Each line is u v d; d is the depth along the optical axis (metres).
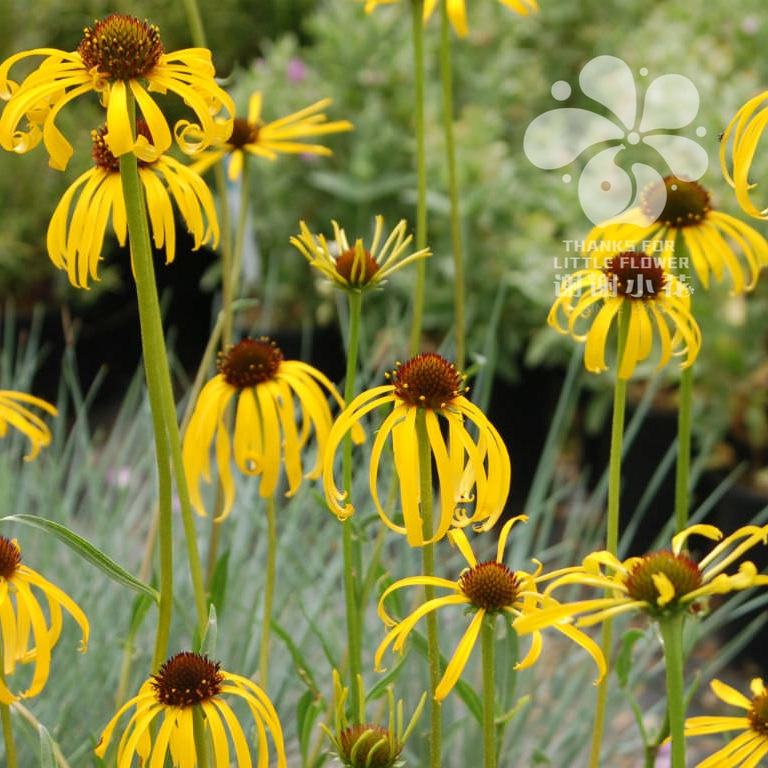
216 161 1.58
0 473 2.01
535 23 4.04
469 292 3.24
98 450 3.32
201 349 4.19
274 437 1.44
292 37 4.43
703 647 2.57
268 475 1.44
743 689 2.40
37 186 3.76
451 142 1.57
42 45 3.92
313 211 3.52
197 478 1.44
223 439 1.45
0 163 3.71
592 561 1.26
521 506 3.26
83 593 1.69
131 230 1.28
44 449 2.53
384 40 3.66
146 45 1.27
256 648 1.68
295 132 1.58
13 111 1.27
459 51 3.79
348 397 1.41
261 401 1.44
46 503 1.90
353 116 3.54
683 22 3.54
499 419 3.29
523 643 1.74
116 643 1.64
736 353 2.70
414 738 1.67
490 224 3.27
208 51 1.29
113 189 1.35
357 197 3.30
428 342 3.37
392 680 1.39
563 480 3.26
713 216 1.44
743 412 2.75
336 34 3.61
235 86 4.04
